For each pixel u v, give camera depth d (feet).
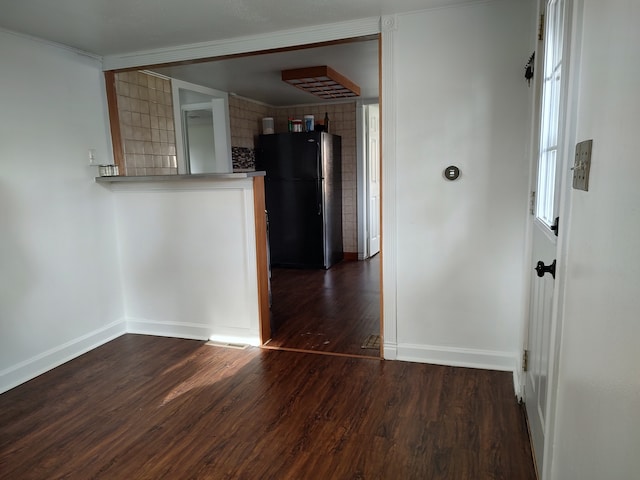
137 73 11.85
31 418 7.39
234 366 9.18
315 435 6.72
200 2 7.32
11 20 7.90
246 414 7.36
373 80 15.31
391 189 8.69
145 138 12.17
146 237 10.87
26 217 8.77
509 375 8.41
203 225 10.35
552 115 5.72
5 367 8.39
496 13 7.68
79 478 5.94
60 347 9.52
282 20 8.32
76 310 9.95
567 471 3.54
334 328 11.21
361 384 8.23
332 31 8.63
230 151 16.83
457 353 8.82
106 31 8.63
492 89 7.89
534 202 6.97
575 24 4.00
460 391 7.85
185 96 15.79
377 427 6.86
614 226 2.51
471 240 8.42
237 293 10.30
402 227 8.75
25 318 8.77
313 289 15.03
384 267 8.99
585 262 3.20
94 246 10.43
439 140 8.29
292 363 9.25
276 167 18.16
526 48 7.63
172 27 8.52
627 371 2.17
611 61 2.73
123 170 11.14
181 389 8.26
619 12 2.58
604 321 2.64
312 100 18.78
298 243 18.33
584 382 3.05
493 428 6.74
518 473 5.76
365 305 13.04
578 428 3.19
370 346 9.99
